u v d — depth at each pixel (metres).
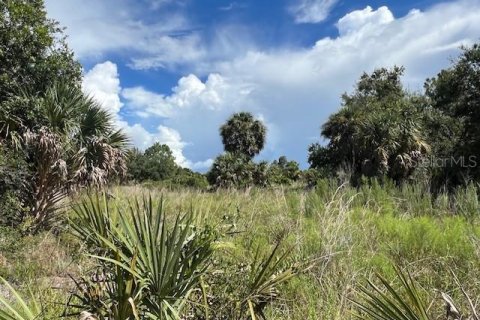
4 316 2.69
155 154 59.00
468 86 23.09
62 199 10.92
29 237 8.68
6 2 12.65
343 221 6.15
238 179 29.33
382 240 6.87
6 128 10.67
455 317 2.92
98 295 3.13
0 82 11.76
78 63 13.77
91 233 3.31
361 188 11.53
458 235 6.73
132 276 2.91
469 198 9.67
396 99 30.73
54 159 10.19
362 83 36.59
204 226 3.34
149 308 2.93
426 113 28.36
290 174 40.03
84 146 11.46
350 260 5.12
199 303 3.16
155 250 2.96
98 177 11.05
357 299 4.11
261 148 44.12
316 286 4.52
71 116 11.20
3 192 9.52
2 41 12.49
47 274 6.39
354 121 26.91
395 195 11.41
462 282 4.90
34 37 12.74
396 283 4.84
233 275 3.42
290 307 4.26
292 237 6.00
